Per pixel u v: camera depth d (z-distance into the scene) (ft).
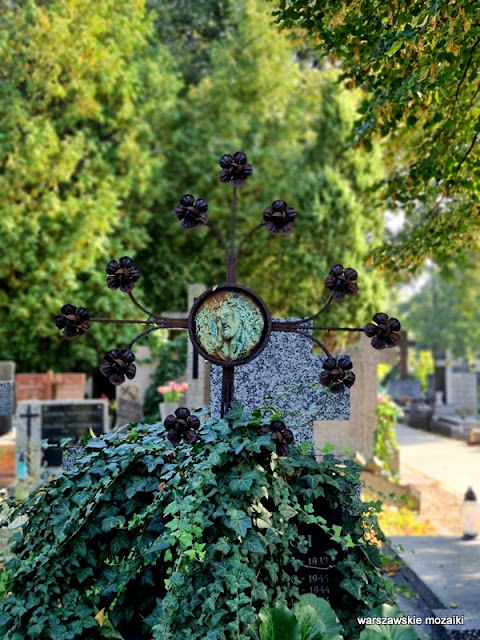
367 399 40.11
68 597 13.33
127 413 46.47
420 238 25.96
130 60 72.54
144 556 13.55
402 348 120.67
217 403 17.13
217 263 76.79
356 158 70.95
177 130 76.54
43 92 66.23
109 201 66.33
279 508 13.39
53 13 64.90
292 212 14.25
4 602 13.15
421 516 35.27
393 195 26.94
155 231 78.02
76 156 64.44
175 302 76.69
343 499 14.83
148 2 93.09
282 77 79.77
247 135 78.38
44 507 13.98
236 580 12.06
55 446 15.25
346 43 21.27
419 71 18.13
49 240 64.13
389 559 19.52
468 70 21.57
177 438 12.99
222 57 79.66
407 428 93.61
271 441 13.38
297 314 71.92
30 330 64.95
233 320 14.33
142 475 14.34
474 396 91.97
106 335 67.62
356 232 69.51
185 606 12.12
